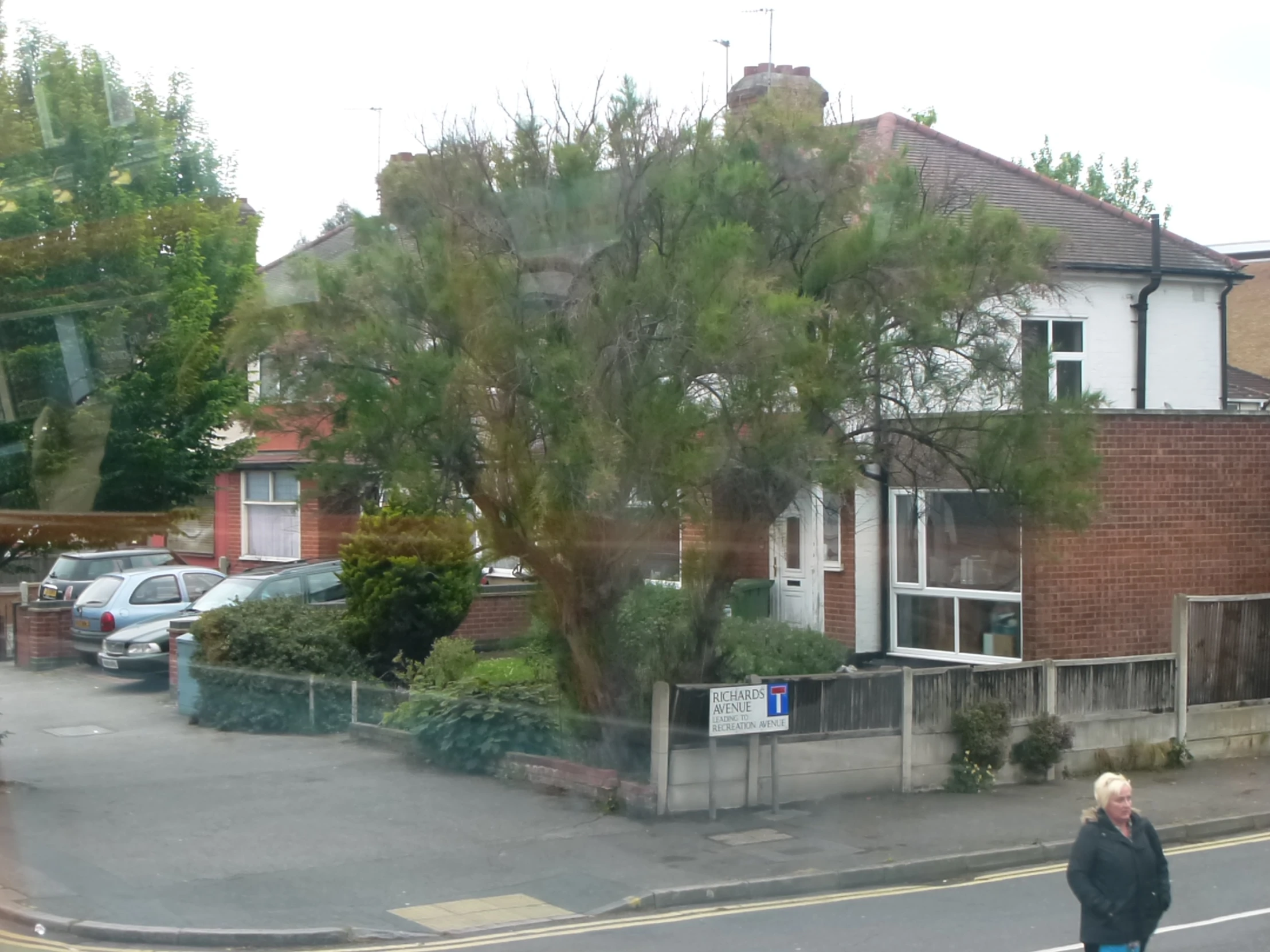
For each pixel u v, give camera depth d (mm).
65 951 7402
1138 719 13883
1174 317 19719
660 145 10180
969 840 10492
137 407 11562
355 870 9164
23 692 17016
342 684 14258
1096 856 6105
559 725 11867
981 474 10703
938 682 12547
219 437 12719
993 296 10609
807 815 11203
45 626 19438
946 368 10547
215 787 11469
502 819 10648
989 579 15727
